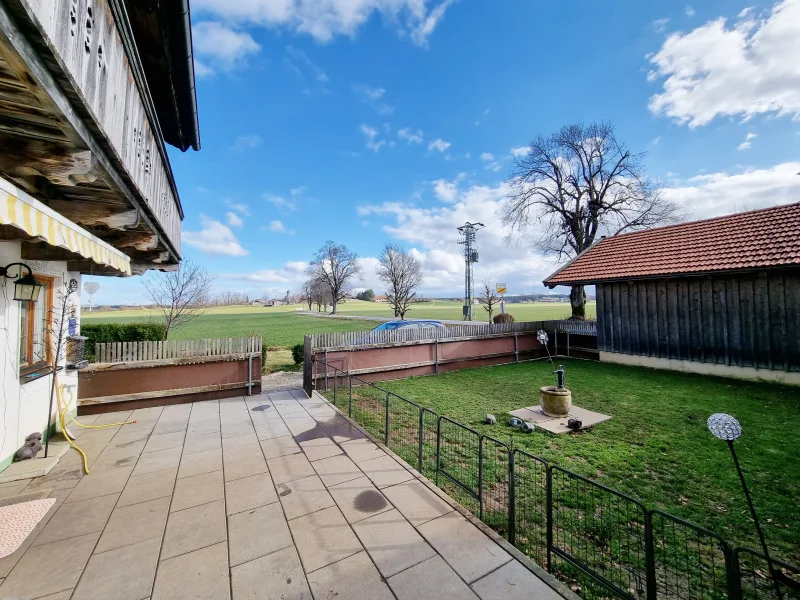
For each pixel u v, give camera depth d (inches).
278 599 97.8
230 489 159.6
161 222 214.1
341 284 2294.5
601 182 872.9
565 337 571.2
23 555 116.0
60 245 114.2
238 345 335.0
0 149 98.0
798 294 338.6
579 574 111.7
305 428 243.3
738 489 161.5
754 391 331.3
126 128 128.6
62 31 75.0
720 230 442.0
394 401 323.9
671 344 432.8
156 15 163.5
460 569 108.3
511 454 123.0
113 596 99.3
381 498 150.7
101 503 148.6
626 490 162.2
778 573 75.9
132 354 294.2
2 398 171.3
